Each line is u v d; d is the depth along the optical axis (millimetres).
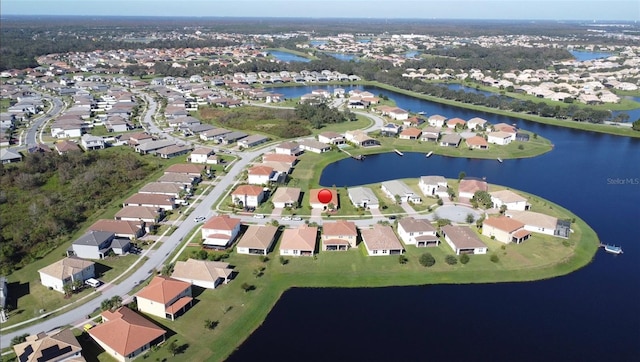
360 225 123562
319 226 122500
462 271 102750
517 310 90812
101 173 157000
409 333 83938
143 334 77500
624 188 157250
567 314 90000
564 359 78062
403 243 114688
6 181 149625
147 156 182000
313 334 83375
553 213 133625
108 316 82250
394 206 135875
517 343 81688
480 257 108125
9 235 115750
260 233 112812
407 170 173500
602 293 97000
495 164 182000
